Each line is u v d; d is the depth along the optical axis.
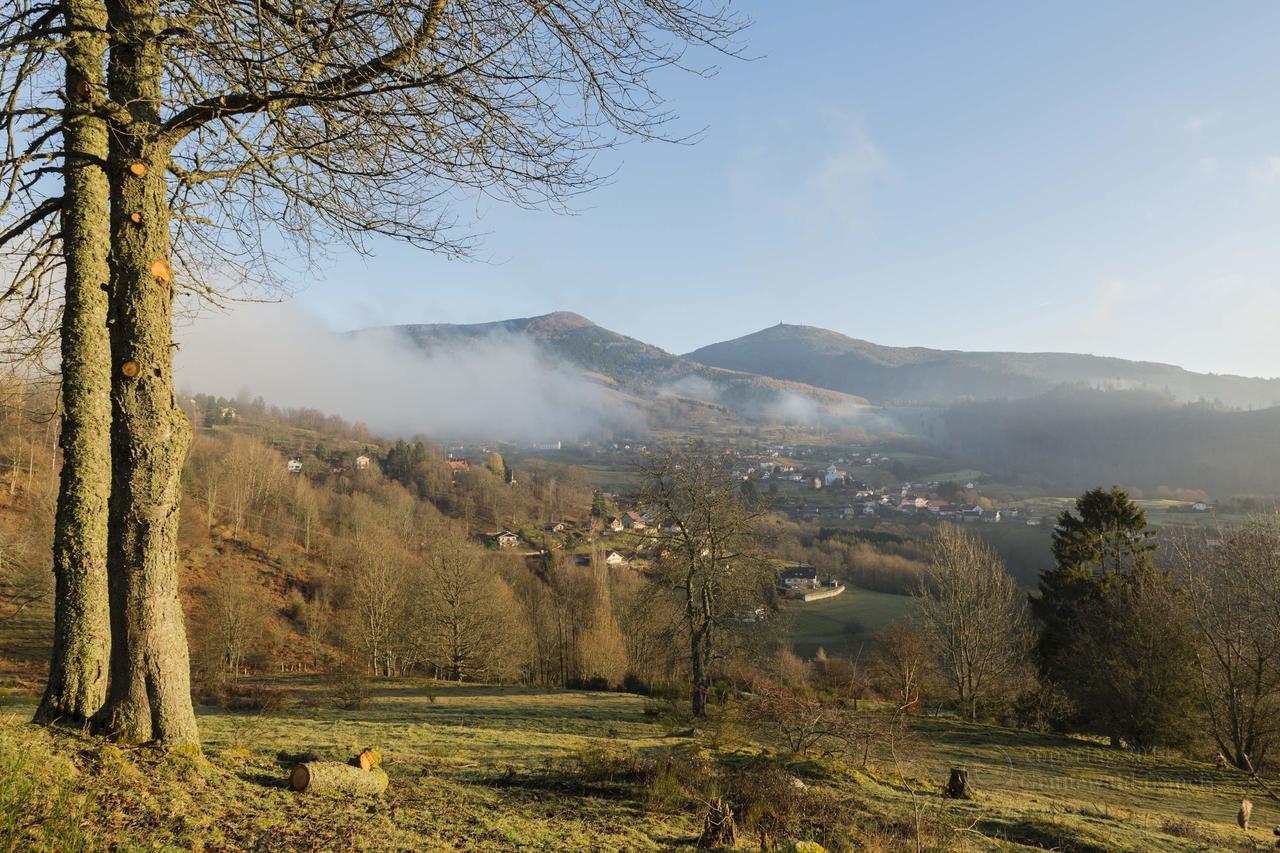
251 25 5.42
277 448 154.25
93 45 6.09
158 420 5.92
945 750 27.02
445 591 52.56
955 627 41.31
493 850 6.59
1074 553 41.69
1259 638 29.36
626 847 7.77
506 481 165.75
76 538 6.09
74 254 6.24
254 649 56.62
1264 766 29.03
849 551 108.06
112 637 5.90
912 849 9.53
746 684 35.22
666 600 28.70
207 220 6.82
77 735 5.65
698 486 26.94
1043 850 10.88
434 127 6.05
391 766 10.20
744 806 10.41
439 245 7.01
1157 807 19.22
